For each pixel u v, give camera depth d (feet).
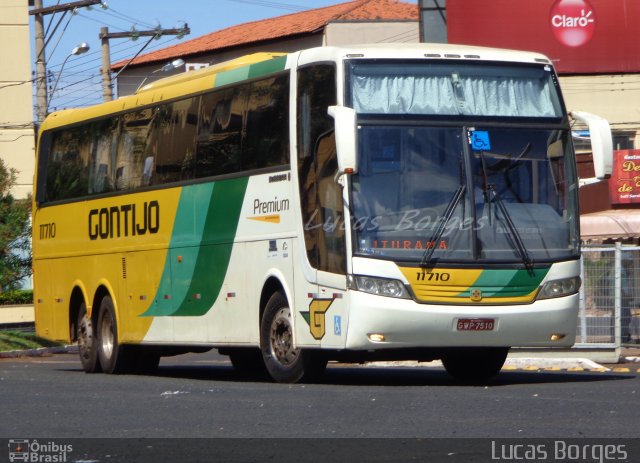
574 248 61.77
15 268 128.57
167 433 41.73
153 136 77.92
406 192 59.67
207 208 71.46
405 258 58.85
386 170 59.72
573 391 57.00
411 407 48.83
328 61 61.36
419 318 58.65
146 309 78.13
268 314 65.92
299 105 63.21
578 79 163.63
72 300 87.92
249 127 67.77
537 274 60.59
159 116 77.41
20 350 121.70
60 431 42.88
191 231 73.05
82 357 86.33
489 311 59.47
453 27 147.02
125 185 80.89
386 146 59.93
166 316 75.87
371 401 51.55
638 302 86.02
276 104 65.36
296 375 64.39
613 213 123.95
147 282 77.97
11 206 128.47
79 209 86.84
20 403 53.98
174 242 74.84
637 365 84.69
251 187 67.26
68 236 88.43
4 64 188.44
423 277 59.00
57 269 90.22
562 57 147.64
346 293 59.11
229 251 69.26
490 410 47.47
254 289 66.95
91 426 44.24
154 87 80.07
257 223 66.59
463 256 59.57
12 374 82.99
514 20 147.13
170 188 75.41
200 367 95.96
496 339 59.93
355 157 57.57
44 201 92.48
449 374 75.31
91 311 85.10
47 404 53.21
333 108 58.44
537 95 63.00
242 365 84.02
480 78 62.18
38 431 43.01
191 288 73.15
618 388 59.16
